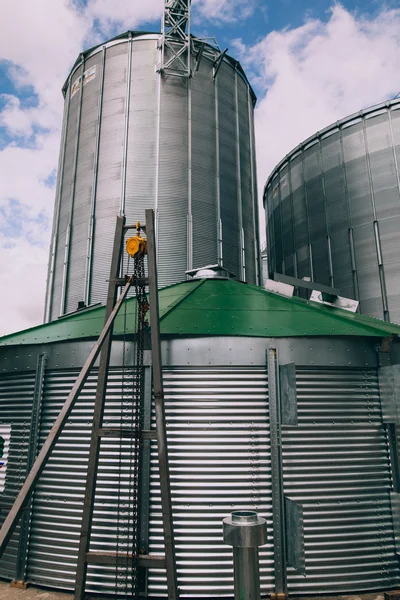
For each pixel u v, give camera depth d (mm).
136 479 8984
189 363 10320
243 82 32250
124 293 9141
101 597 9359
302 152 33844
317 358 10641
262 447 10023
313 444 10242
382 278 27000
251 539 7004
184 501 9602
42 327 13414
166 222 25266
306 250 32031
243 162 30078
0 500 11141
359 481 10258
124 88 27844
